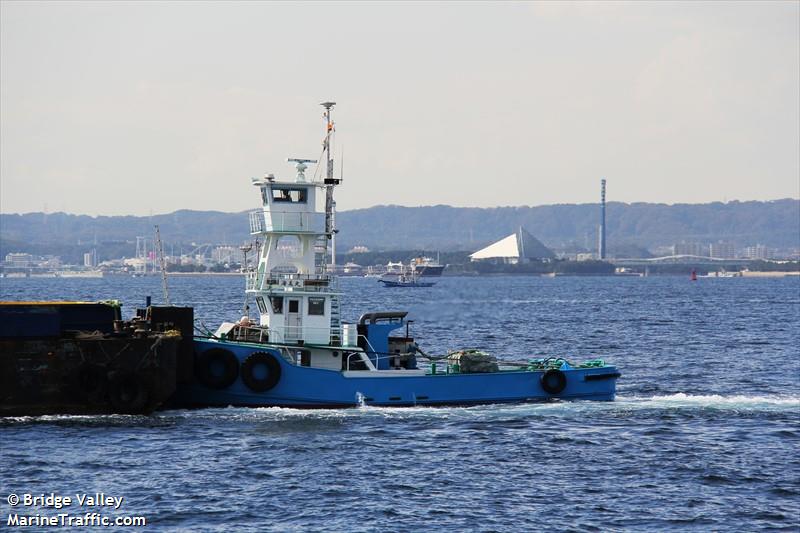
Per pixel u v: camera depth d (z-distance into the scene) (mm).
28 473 138625
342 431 165250
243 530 118125
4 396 164625
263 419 172250
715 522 122750
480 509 126500
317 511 125000
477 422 174375
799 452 156375
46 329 165875
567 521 122562
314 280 180000
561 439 163125
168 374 170000
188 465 143875
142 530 118125
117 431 161500
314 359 181625
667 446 159500
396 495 131750
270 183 178250
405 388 182000
